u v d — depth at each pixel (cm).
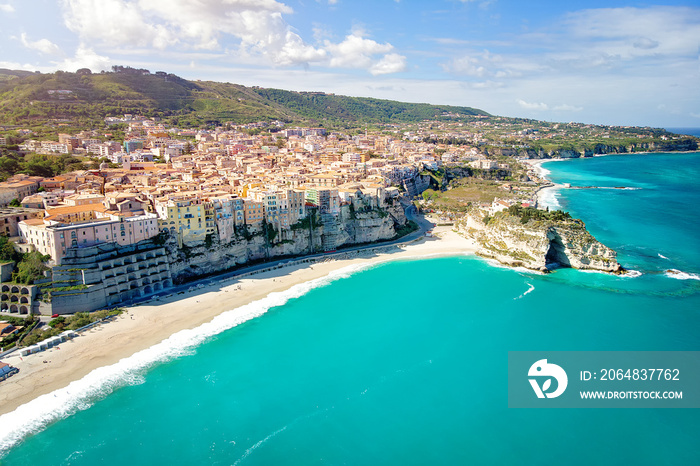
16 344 10900
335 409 9312
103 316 12419
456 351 11475
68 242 12750
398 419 9062
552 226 17750
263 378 10256
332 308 13900
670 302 14338
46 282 12438
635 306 14062
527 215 18800
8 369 9881
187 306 13550
